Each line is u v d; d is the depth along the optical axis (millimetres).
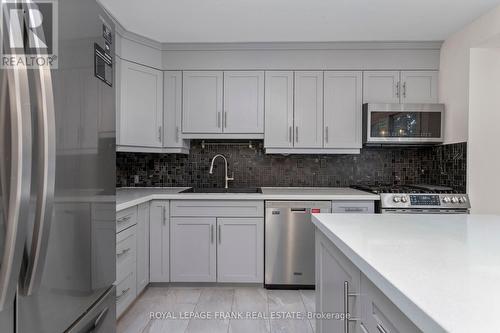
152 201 2664
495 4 2234
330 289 1260
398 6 2266
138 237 2418
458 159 2688
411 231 1143
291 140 2963
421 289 617
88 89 1090
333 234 1117
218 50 2963
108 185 1273
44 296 860
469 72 2553
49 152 806
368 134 2838
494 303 553
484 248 912
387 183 3217
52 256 888
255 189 3096
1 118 708
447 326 475
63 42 925
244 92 2967
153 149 2920
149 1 2193
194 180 3252
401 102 2932
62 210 930
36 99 792
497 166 2584
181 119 2967
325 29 2646
